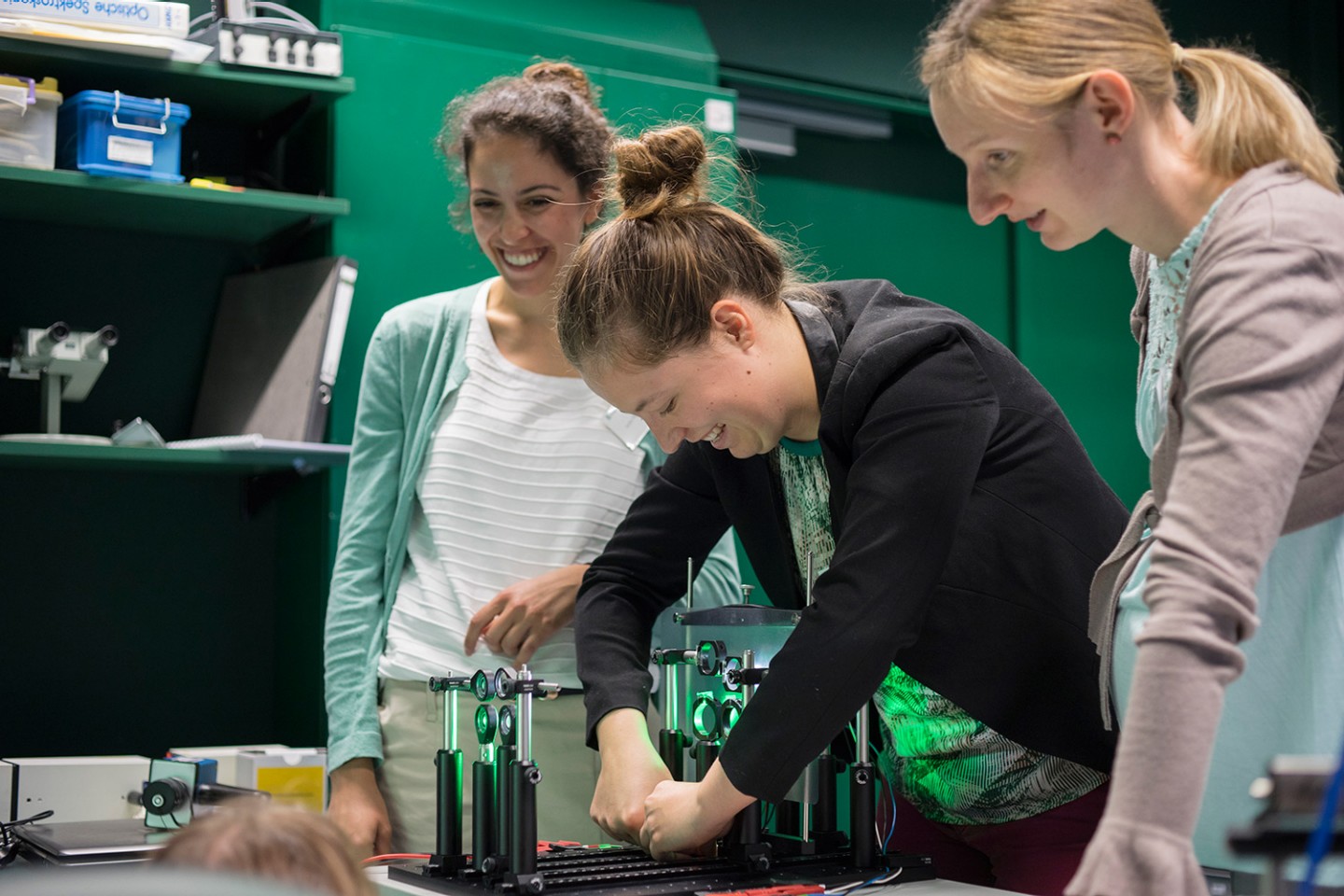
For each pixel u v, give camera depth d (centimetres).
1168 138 105
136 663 259
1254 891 107
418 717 188
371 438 199
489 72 269
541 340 197
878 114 338
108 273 260
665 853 133
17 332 248
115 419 260
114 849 148
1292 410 87
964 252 356
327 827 70
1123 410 360
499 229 191
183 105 232
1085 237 107
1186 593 84
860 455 129
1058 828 139
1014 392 139
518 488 192
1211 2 367
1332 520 106
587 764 188
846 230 342
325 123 257
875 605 122
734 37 310
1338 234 93
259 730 269
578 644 156
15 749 249
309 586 253
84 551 256
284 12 244
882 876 126
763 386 134
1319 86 373
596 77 280
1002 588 134
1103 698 124
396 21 264
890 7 334
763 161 331
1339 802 62
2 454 219
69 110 232
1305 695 107
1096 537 138
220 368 263
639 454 196
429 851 184
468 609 189
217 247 271
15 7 216
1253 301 90
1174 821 82
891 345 130
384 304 257
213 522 267
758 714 125
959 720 139
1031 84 100
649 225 132
